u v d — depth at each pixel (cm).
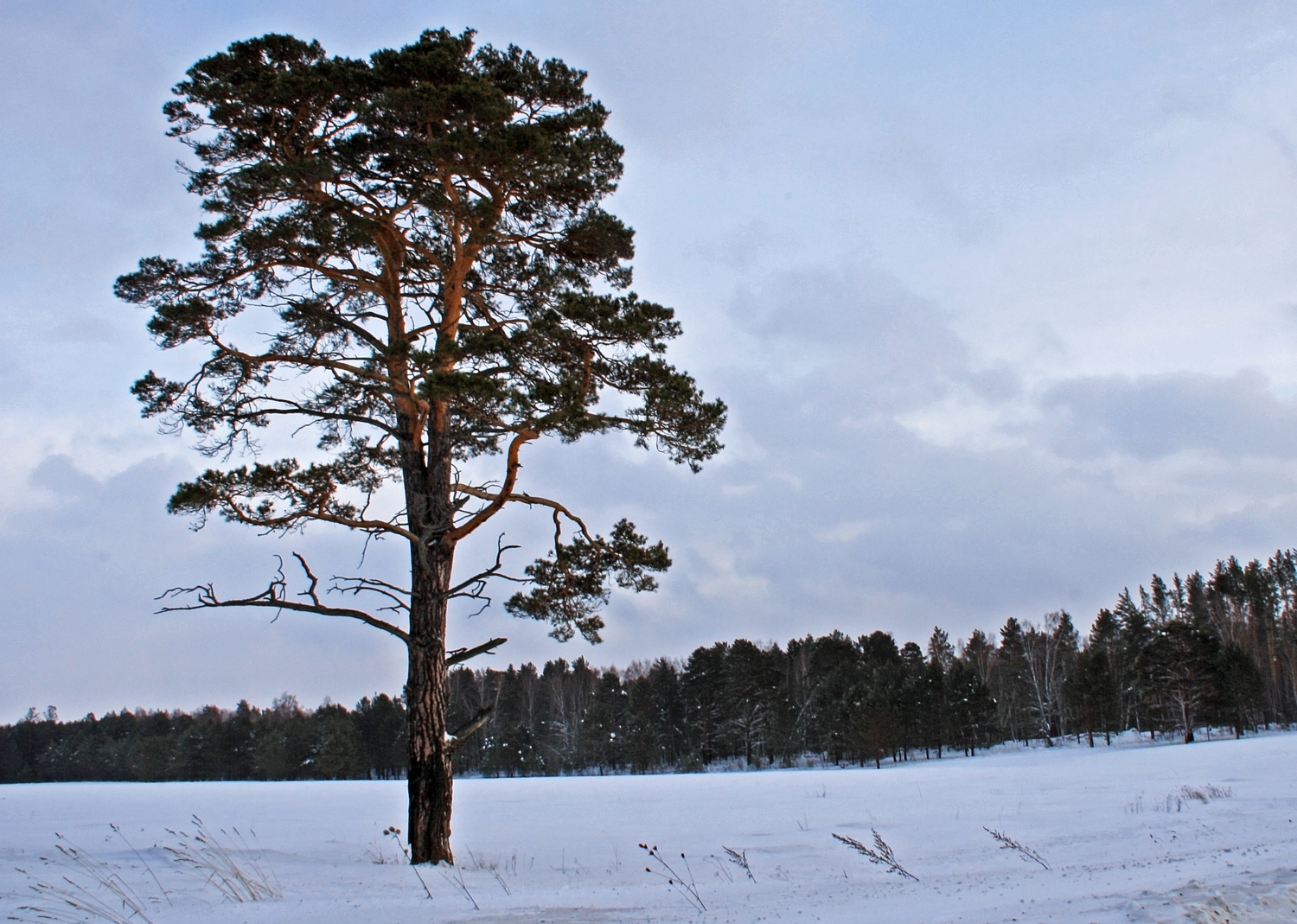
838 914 733
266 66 1435
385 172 1470
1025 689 9562
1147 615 12100
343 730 8331
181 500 1236
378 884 1067
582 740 8469
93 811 2339
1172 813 1573
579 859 1330
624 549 1502
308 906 880
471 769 9150
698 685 8556
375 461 1630
